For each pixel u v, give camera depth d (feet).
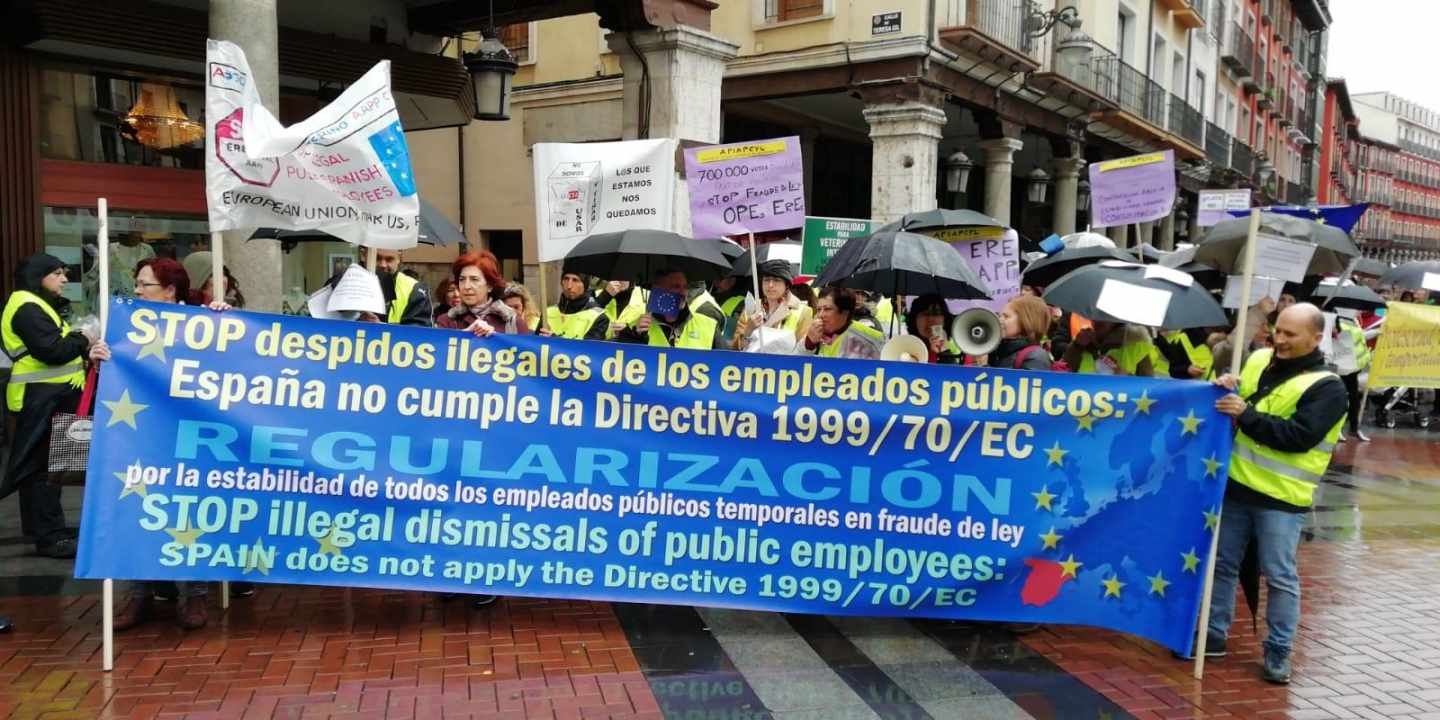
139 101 32.89
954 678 14.76
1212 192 30.42
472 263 18.15
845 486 15.58
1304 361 14.70
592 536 15.51
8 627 15.56
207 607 16.88
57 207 30.55
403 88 38.09
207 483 14.73
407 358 15.21
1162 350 22.63
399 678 14.16
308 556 15.03
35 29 27.96
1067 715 13.60
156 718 12.72
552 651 15.33
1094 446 15.42
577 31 54.85
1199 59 92.63
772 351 19.80
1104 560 15.46
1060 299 16.56
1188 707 13.98
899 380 15.52
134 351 14.51
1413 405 50.31
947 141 67.41
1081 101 62.23
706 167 20.71
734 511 15.58
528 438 15.40
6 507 23.72
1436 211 378.94
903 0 47.42
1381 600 19.30
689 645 15.74
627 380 15.49
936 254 17.15
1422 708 14.14
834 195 67.82
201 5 32.60
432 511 15.28
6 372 27.91
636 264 21.77
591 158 21.24
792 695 13.99
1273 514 14.76
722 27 53.26
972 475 15.53
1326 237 17.90
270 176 14.55
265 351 14.90
